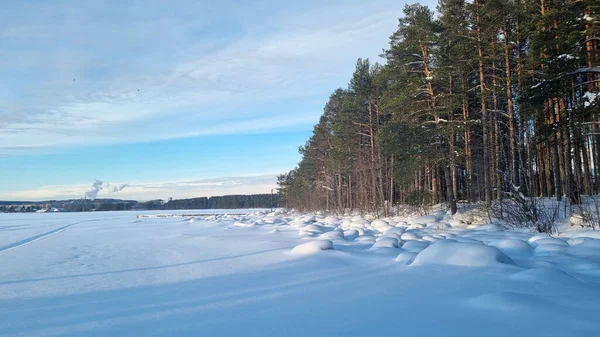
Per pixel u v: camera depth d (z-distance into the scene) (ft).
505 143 88.48
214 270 35.50
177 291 27.84
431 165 91.71
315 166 182.50
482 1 75.87
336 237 54.13
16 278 34.94
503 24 70.54
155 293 27.45
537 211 60.23
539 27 63.67
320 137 167.94
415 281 27.81
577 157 73.77
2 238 82.69
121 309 23.62
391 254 39.14
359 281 28.73
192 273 34.47
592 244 37.27
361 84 116.37
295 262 37.68
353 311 21.52
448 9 77.66
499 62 81.30
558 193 75.25
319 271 33.14
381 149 99.35
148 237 74.90
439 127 79.82
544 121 66.44
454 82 84.07
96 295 27.50
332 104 150.41
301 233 65.26
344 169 137.59
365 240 51.03
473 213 71.41
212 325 19.99
